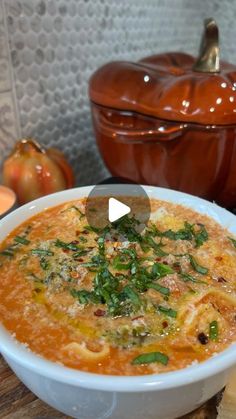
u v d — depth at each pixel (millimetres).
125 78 375
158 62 429
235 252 276
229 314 229
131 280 241
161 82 366
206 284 244
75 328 214
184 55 455
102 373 192
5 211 330
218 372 188
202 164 367
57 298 232
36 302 230
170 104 344
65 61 431
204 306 226
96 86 389
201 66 376
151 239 281
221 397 243
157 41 579
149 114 359
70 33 424
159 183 400
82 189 342
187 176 381
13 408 244
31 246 277
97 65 479
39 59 400
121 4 479
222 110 338
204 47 374
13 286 242
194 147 357
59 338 208
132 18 508
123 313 222
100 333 212
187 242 278
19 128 406
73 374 180
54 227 299
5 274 252
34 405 246
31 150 384
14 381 260
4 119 388
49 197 325
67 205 328
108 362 198
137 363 197
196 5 637
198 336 213
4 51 363
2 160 401
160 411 199
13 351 193
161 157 376
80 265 250
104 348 204
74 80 452
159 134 353
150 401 187
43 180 383
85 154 509
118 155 400
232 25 658
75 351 200
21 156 382
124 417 202
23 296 235
